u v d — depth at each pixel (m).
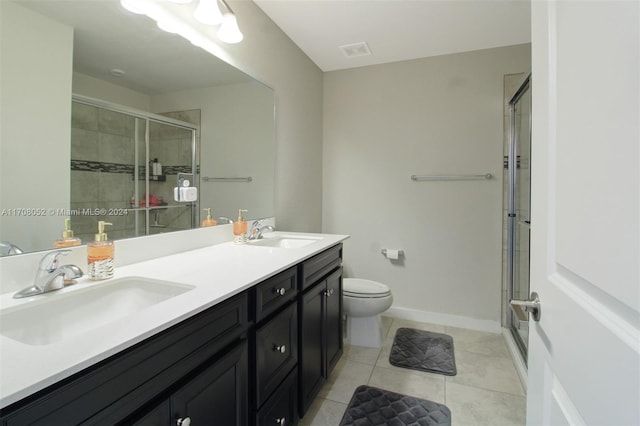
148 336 0.67
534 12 0.73
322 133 3.01
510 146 2.47
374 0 1.91
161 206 1.39
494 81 2.52
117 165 1.21
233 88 1.81
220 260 1.32
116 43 1.20
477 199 2.59
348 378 1.92
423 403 1.68
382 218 2.88
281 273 1.25
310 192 2.79
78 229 1.07
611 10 0.42
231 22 1.49
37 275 0.87
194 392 0.80
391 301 2.29
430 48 2.53
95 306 0.95
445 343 2.36
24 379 0.49
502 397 1.74
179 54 1.47
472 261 2.62
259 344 1.10
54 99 1.00
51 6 0.99
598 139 0.45
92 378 0.57
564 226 0.57
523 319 0.70
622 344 0.39
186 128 1.51
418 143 2.74
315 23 2.17
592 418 0.46
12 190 0.90
